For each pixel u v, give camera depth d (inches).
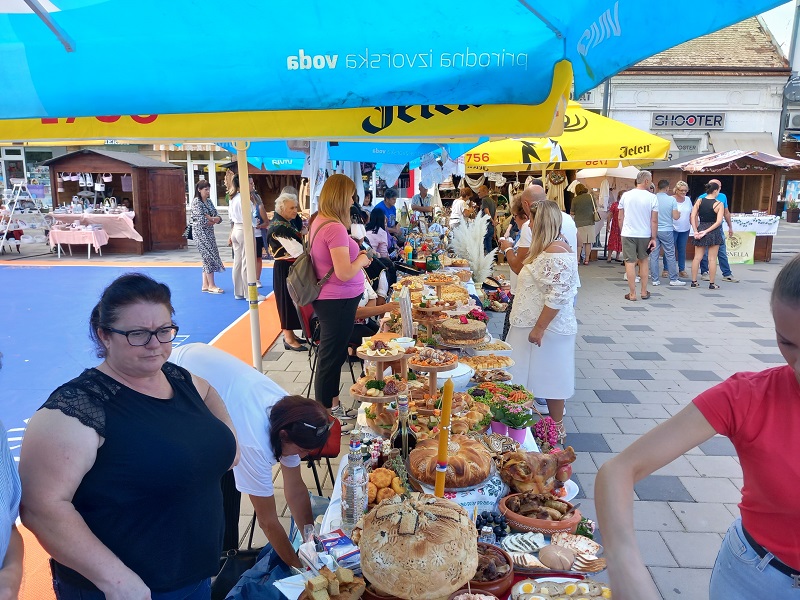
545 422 127.6
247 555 103.2
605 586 74.4
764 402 58.6
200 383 83.7
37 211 711.7
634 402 217.9
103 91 67.8
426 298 183.0
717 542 134.3
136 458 66.7
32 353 265.7
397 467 95.8
